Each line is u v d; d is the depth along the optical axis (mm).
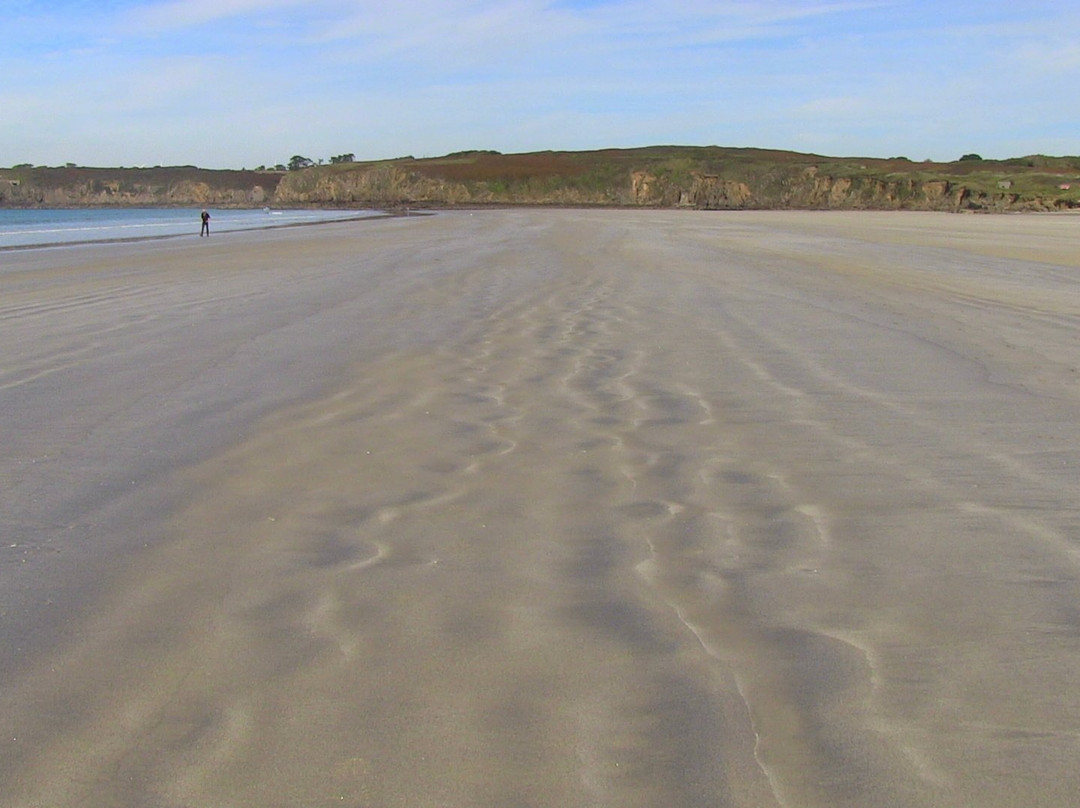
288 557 3377
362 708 2348
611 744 2193
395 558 3363
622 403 5805
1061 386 6277
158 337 8414
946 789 2014
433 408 5676
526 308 10320
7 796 2012
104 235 35062
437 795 2008
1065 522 3662
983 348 7777
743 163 141750
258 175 166625
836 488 4148
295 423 5324
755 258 18047
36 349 7789
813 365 7031
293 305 10742
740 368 6914
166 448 4816
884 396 5984
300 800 1992
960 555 3352
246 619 2865
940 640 2703
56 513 3861
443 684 2467
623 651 2652
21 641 2725
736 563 3303
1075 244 24344
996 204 105750
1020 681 2463
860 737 2213
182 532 3637
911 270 15445
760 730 2248
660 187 126875
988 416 5449
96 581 3162
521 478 4301
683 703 2371
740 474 4367
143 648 2676
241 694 2418
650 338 8258
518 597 3023
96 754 2162
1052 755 2125
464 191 135500
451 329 8820
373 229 37500
